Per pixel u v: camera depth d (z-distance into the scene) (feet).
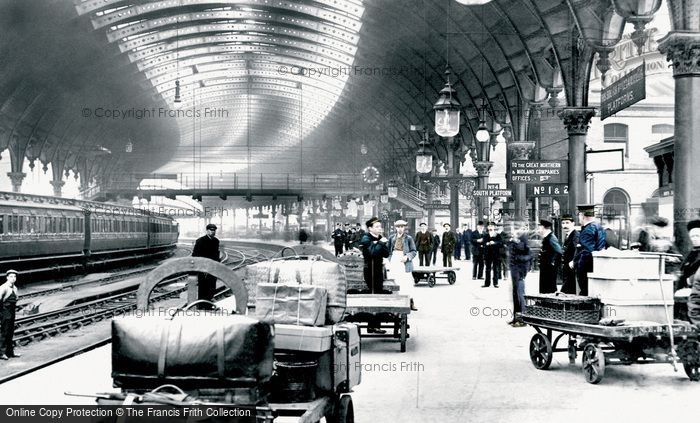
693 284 27.07
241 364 14.24
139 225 147.84
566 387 28.12
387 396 26.55
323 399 17.99
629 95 52.08
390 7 116.26
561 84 92.68
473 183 150.71
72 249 104.01
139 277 114.42
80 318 56.85
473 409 24.50
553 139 93.76
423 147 92.73
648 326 28.14
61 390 27.76
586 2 66.64
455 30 110.22
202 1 135.13
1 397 26.35
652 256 29.86
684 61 46.09
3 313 40.47
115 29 139.74
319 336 17.63
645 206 112.57
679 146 46.32
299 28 151.33
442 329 44.60
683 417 23.04
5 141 144.77
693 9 45.96
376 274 42.16
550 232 42.83
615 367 32.42
